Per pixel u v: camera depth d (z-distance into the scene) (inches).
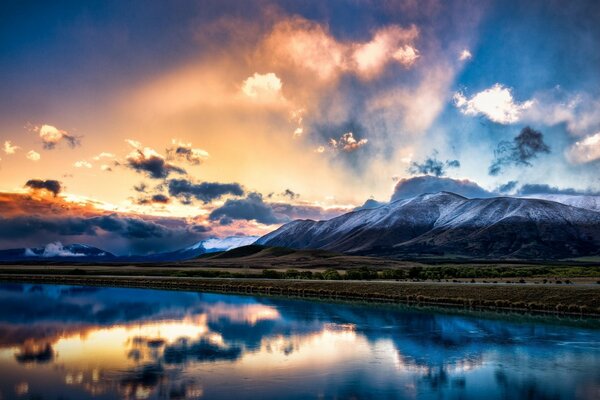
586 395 1310.3
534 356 1715.1
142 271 7608.3
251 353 1806.1
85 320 2645.2
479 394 1323.8
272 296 3951.8
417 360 1683.1
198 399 1278.3
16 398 1291.8
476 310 2829.7
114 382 1435.8
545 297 2851.9
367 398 1294.3
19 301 3624.5
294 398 1289.4
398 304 3228.3
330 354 1779.0
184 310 3051.2
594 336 2022.6
